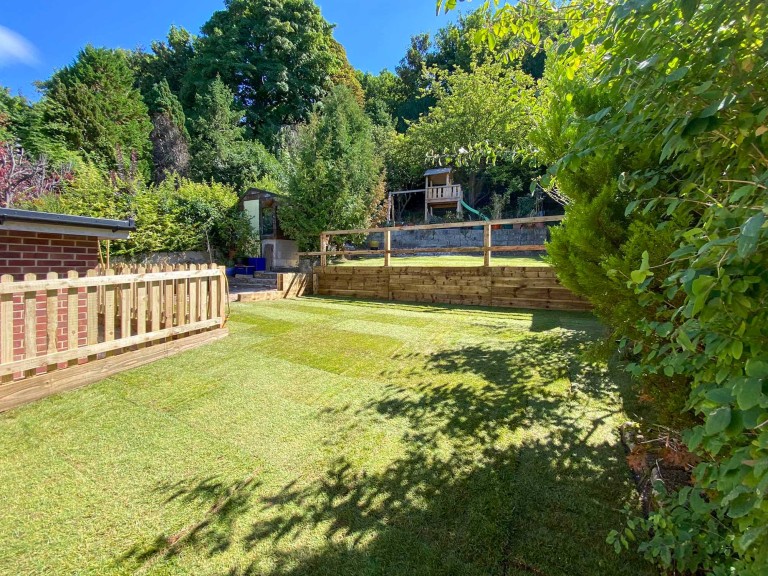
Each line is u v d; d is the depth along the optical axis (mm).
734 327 905
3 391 2818
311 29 27312
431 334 4914
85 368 3309
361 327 5340
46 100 16234
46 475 2096
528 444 2330
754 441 712
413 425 2600
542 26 2428
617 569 1462
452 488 1961
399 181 23047
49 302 3051
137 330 3732
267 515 1803
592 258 2211
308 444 2393
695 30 1066
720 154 1171
